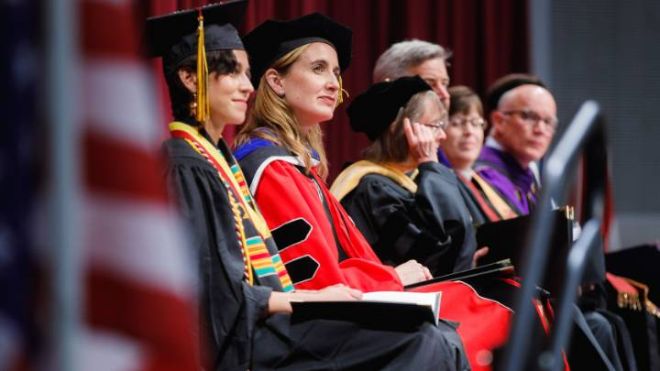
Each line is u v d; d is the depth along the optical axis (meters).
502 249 10.62
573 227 9.96
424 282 9.48
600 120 4.64
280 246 9.02
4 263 4.04
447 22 16.89
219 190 8.05
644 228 19.00
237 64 8.52
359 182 10.95
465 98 12.66
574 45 19.17
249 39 9.86
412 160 11.17
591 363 10.09
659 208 19.28
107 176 4.36
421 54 12.36
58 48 3.84
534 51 18.94
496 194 12.81
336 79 9.99
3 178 4.05
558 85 19.08
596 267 11.33
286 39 9.88
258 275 8.16
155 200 4.41
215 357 7.69
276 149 9.43
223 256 7.85
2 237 4.04
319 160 10.22
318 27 9.95
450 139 12.59
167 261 4.38
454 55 16.92
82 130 4.37
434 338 7.79
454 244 10.52
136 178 4.37
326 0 15.56
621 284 12.41
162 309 4.35
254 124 9.84
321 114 9.85
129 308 4.33
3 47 4.06
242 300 7.77
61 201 3.83
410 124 10.98
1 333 4.02
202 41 8.30
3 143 4.06
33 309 4.05
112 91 4.38
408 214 10.63
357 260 9.43
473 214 12.27
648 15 19.45
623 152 19.22
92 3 4.41
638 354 12.35
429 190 10.62
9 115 4.06
